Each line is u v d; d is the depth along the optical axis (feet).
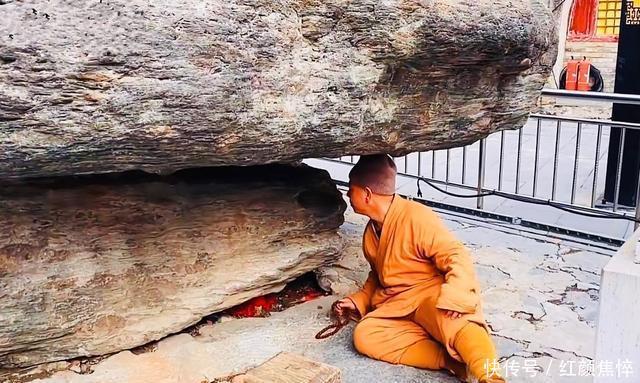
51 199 9.31
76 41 6.20
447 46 9.27
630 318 7.54
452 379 9.57
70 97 6.27
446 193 18.89
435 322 9.50
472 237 16.24
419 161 19.48
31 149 6.32
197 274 10.53
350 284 12.82
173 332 10.30
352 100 8.78
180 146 7.23
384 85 9.41
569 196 20.54
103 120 6.50
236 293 10.95
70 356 9.37
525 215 18.30
